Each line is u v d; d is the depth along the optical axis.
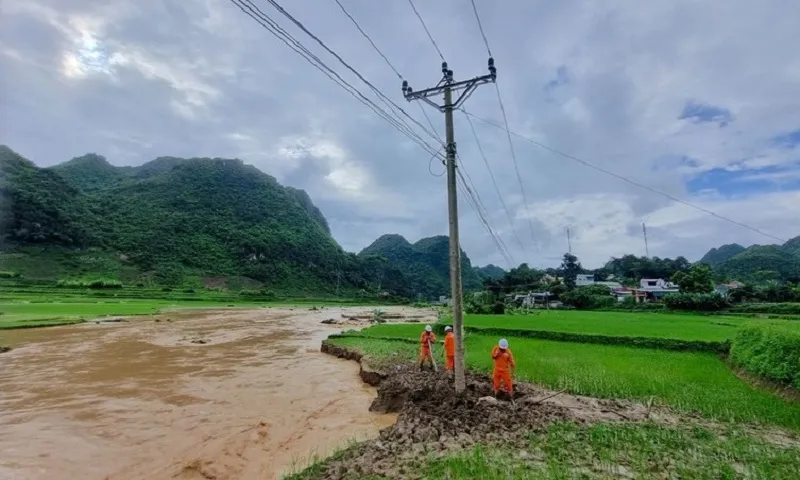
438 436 9.17
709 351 20.50
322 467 7.64
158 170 198.00
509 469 7.14
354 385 16.62
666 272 99.38
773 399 12.13
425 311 86.56
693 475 7.07
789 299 54.81
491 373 15.75
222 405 13.54
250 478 8.44
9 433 10.62
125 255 106.56
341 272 155.50
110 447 9.90
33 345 25.16
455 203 12.48
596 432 9.11
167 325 38.84
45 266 88.06
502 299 81.00
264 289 113.00
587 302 67.75
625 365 16.95
